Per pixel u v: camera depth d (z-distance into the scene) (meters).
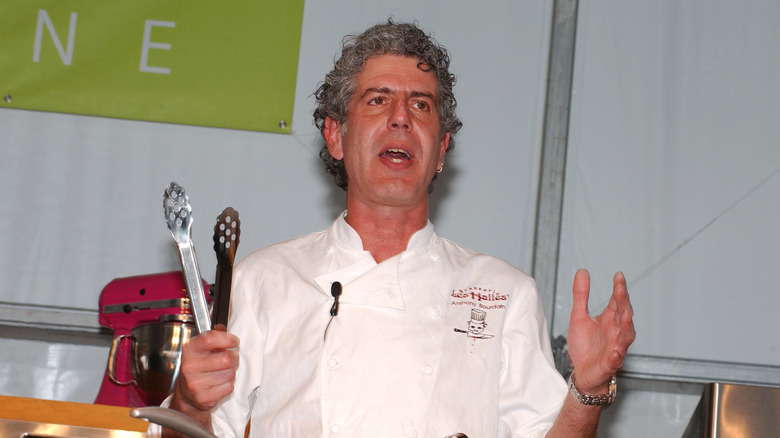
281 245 3.49
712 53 5.75
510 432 3.17
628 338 2.83
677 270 5.59
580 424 3.02
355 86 3.51
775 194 5.62
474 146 5.72
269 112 5.76
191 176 5.73
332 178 5.73
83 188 5.71
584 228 5.63
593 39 5.79
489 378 3.14
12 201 5.68
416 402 3.02
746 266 5.58
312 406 3.01
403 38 3.52
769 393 3.32
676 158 5.67
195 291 2.76
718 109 5.70
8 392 5.55
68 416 3.24
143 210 5.70
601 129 5.71
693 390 5.60
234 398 3.12
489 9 5.83
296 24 5.82
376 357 3.09
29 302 5.59
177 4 5.82
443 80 3.64
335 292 3.20
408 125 3.34
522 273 3.44
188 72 5.79
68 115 5.78
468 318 3.24
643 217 5.63
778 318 5.54
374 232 3.43
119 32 5.80
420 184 3.35
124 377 4.67
